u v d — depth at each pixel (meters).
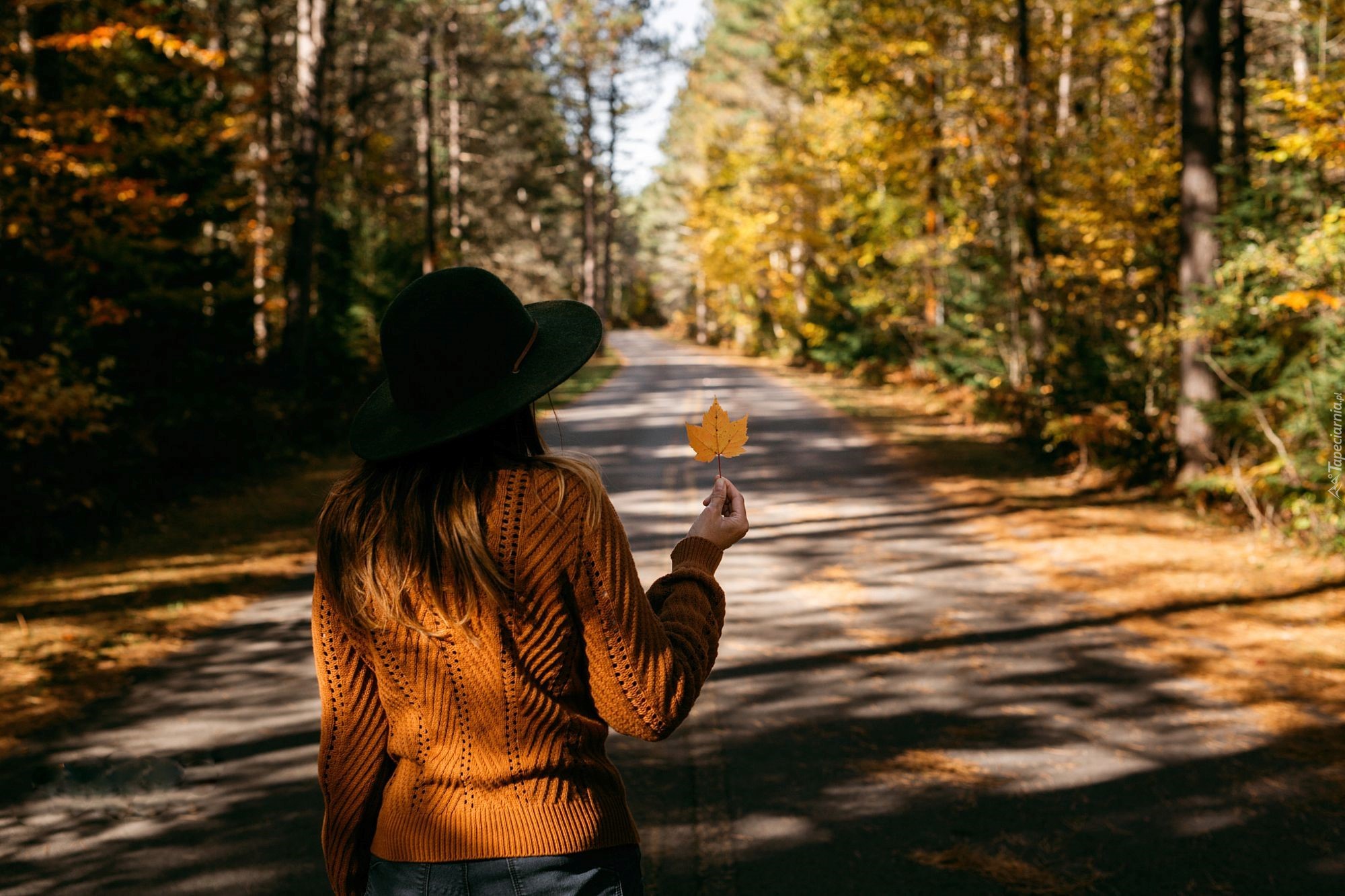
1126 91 19.81
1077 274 17.44
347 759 1.44
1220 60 10.84
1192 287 10.15
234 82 12.41
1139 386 13.11
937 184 22.55
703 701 5.71
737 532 1.66
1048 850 3.99
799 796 4.49
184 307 12.61
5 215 9.80
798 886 3.73
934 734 5.20
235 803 4.40
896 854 3.96
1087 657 6.41
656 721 1.38
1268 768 4.73
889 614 7.44
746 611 7.57
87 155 10.04
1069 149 17.36
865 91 22.45
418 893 1.38
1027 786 4.57
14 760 4.84
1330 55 11.84
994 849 4.00
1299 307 8.27
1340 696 5.66
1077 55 19.09
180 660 6.38
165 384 12.61
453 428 1.33
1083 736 5.15
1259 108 12.94
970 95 18.58
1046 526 10.52
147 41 12.26
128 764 4.80
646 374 35.78
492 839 1.35
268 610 7.58
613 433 19.14
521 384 1.37
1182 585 8.05
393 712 1.41
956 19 19.09
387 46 34.22
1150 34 17.62
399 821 1.41
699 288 59.66
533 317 1.53
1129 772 4.71
